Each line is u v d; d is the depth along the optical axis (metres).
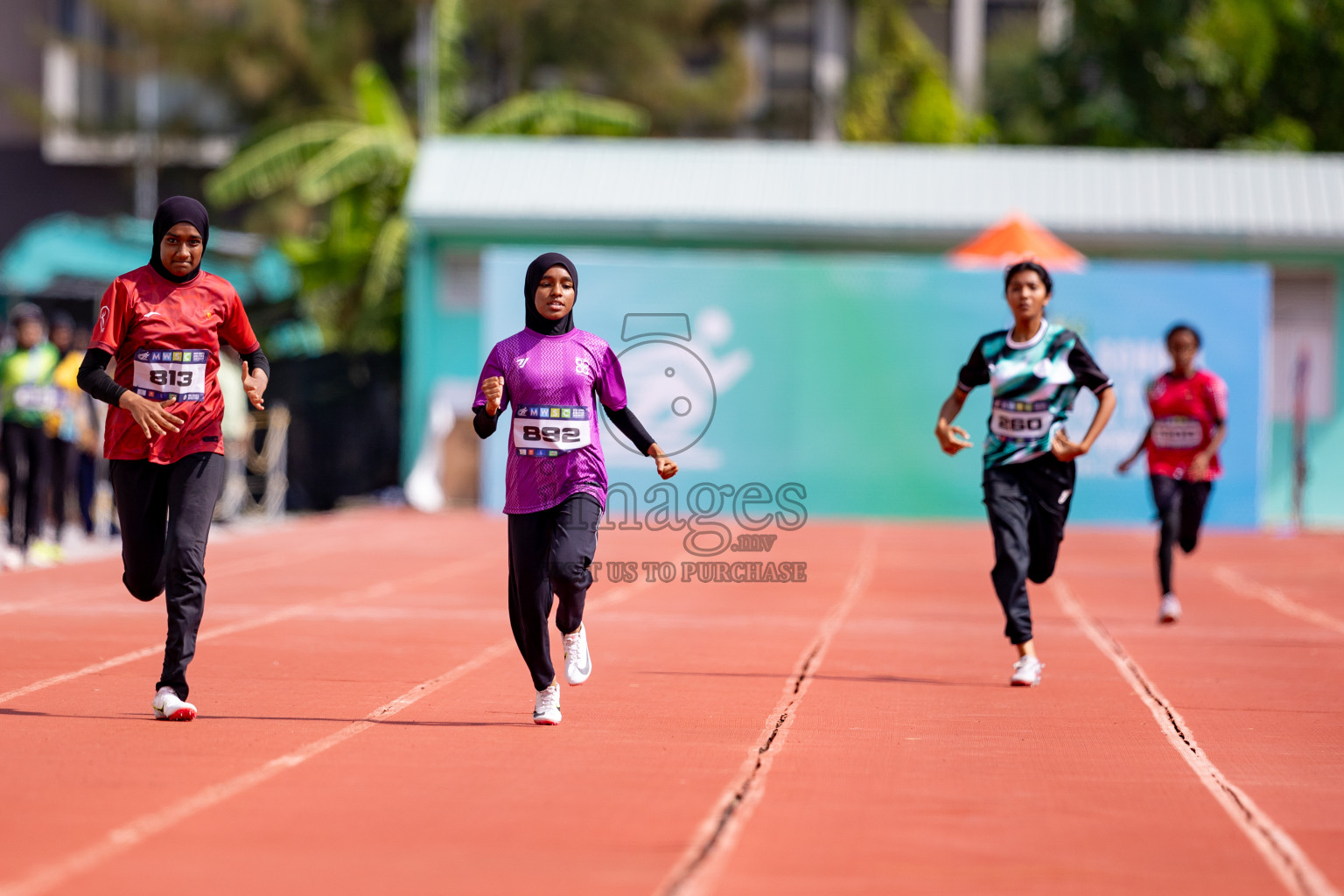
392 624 37.88
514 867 16.45
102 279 84.25
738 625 38.88
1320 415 82.50
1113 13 131.12
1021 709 27.16
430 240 85.44
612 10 158.50
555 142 88.31
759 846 17.44
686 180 85.88
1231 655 34.41
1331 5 128.88
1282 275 83.31
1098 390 29.66
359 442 87.94
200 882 15.73
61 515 53.53
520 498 24.41
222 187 100.00
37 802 19.05
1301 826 18.84
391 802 19.31
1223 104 133.00
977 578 51.22
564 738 23.72
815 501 76.94
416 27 152.75
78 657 31.50
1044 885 16.14
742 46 174.50
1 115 177.50
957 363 76.88
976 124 137.88
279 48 151.88
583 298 76.50
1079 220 83.38
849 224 83.81
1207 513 75.19
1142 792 20.66
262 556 56.12
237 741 23.06
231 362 71.44
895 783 20.92
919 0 189.12
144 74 163.88
